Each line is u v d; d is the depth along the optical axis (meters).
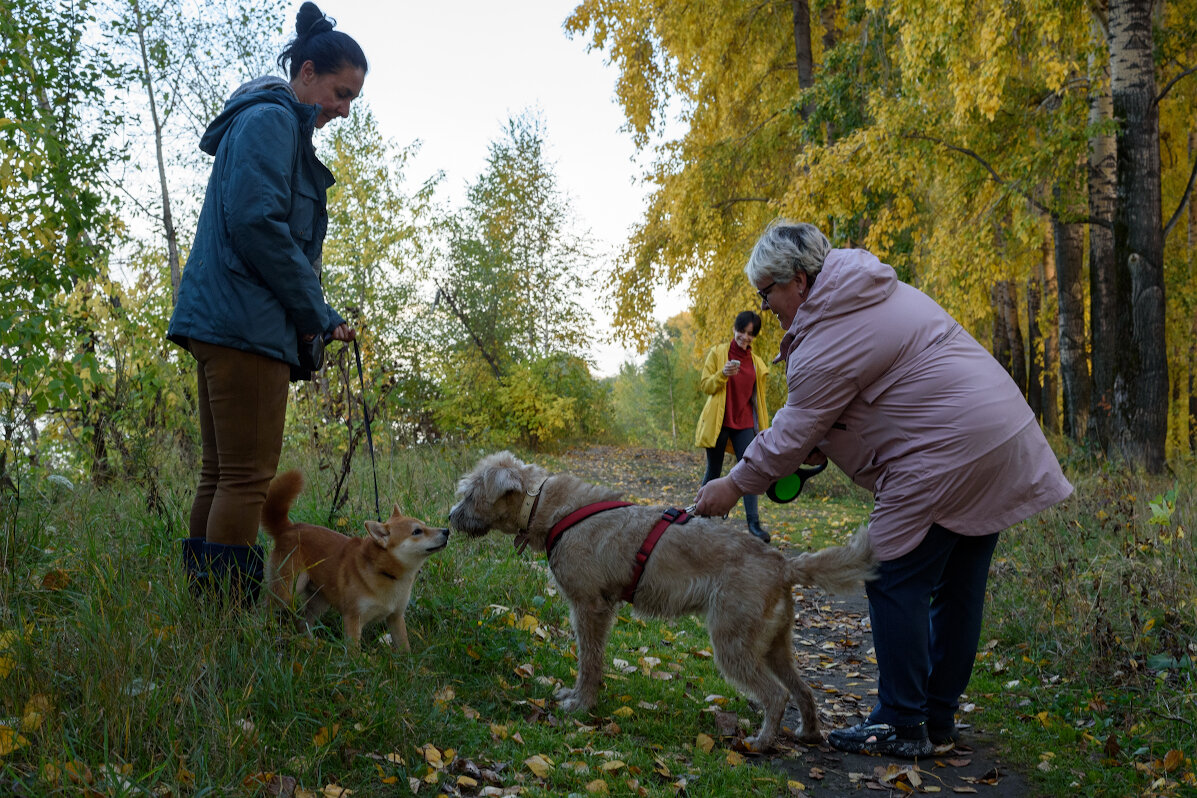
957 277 11.52
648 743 3.43
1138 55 9.89
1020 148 11.27
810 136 13.78
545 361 19.48
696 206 15.71
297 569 3.66
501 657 3.86
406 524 3.59
